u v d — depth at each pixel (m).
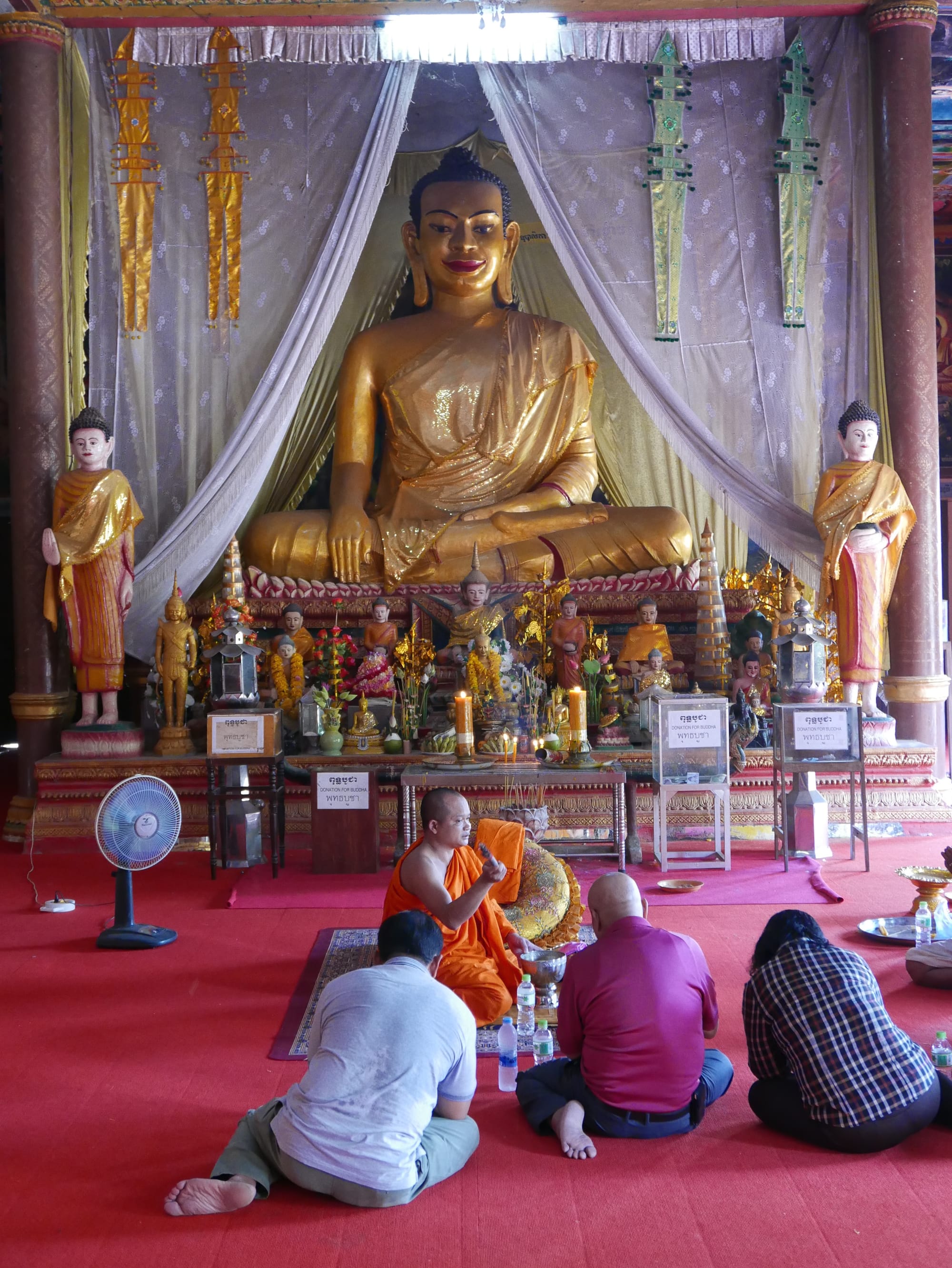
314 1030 3.35
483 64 8.70
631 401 10.70
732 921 5.84
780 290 8.72
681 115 8.70
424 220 10.24
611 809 7.66
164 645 8.02
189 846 7.70
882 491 8.05
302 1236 3.06
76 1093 4.00
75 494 7.93
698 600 8.58
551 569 9.18
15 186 8.23
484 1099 3.89
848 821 7.90
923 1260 2.93
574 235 8.71
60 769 7.80
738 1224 3.10
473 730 7.50
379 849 7.39
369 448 9.97
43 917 6.20
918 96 8.43
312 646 8.79
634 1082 3.54
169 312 8.70
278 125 8.70
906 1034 3.66
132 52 8.52
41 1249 3.02
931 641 8.37
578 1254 2.97
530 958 4.70
